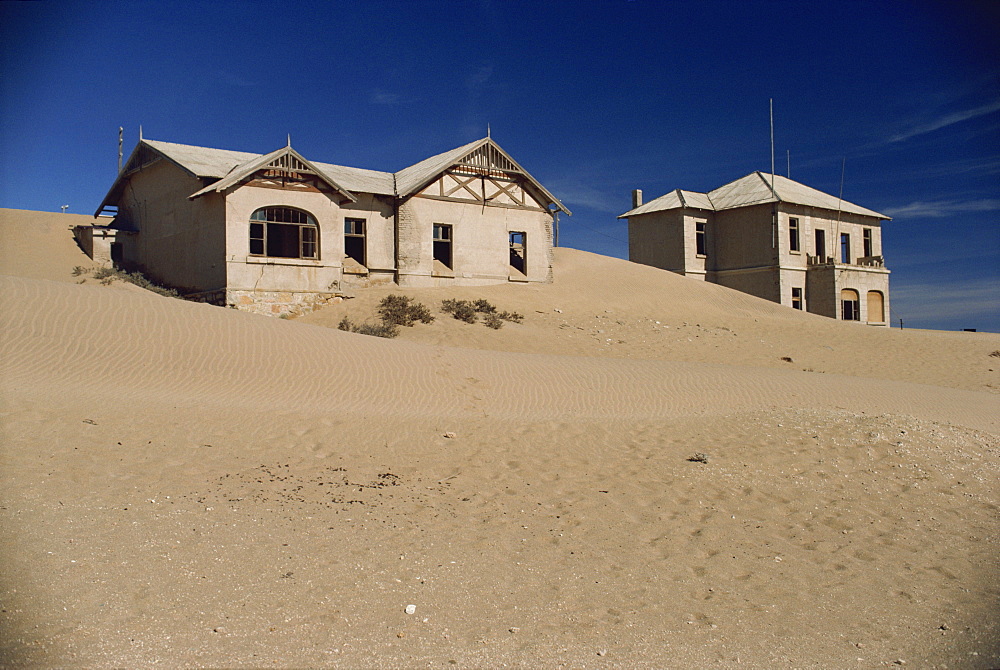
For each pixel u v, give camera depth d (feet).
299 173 94.17
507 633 19.35
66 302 53.01
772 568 25.44
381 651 17.85
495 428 44.09
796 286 160.04
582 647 18.76
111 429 35.53
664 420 48.14
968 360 93.15
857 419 45.44
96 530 23.85
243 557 23.03
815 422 45.03
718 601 22.41
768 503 32.91
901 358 93.81
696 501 32.65
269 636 18.15
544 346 85.87
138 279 104.68
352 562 23.47
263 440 37.55
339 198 99.09
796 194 168.14
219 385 46.11
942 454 40.04
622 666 17.84
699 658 18.49
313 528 26.25
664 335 99.25
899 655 19.02
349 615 19.71
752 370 67.82
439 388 52.26
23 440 32.40
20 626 17.39
